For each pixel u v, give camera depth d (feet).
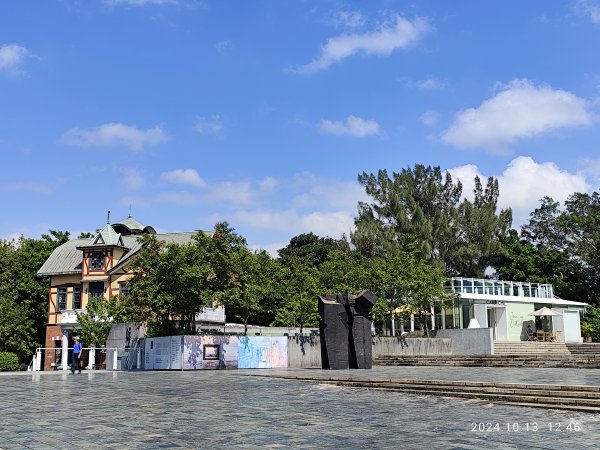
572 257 225.76
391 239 193.36
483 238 197.67
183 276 101.71
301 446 31.86
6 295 186.19
